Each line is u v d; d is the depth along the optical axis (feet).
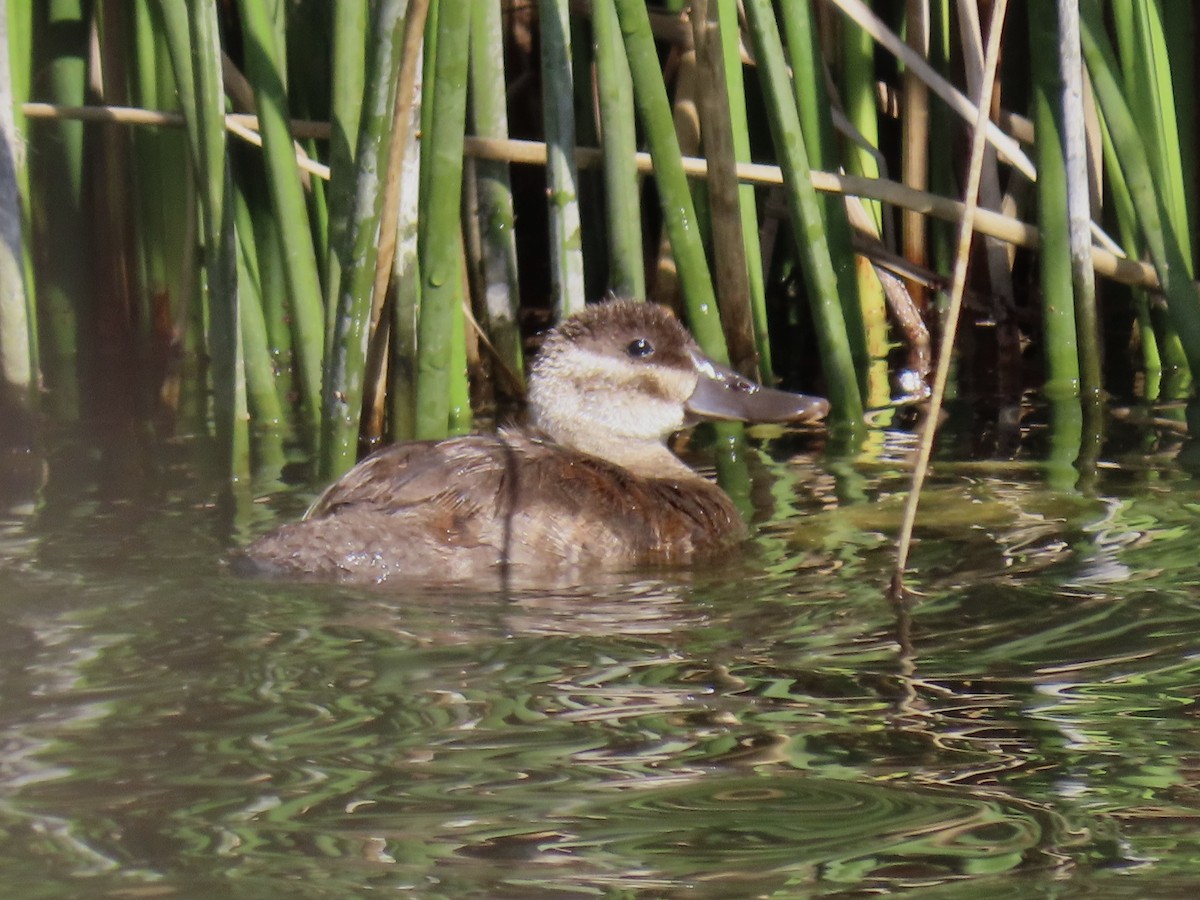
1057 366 41.32
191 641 24.13
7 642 24.13
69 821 18.13
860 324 42.45
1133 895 16.47
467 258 43.47
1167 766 19.39
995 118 45.06
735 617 25.48
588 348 36.01
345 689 22.18
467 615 25.59
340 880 16.83
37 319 45.09
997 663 22.97
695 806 18.58
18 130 38.19
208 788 18.97
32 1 41.50
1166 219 37.24
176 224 43.93
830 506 32.58
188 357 44.21
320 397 38.70
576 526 29.07
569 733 20.66
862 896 16.51
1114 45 43.65
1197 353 37.47
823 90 39.60
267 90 36.04
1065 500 32.01
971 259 46.65
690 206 36.94
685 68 43.70
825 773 19.39
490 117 39.73
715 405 36.01
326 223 42.47
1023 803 18.52
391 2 31.17
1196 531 29.22
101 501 32.99
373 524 28.04
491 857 17.37
